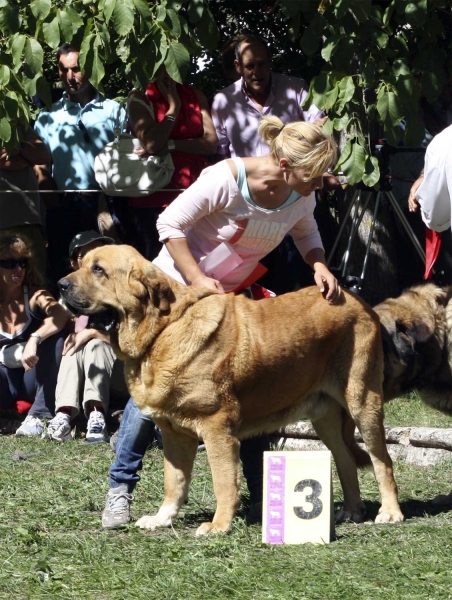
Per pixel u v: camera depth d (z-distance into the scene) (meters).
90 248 11.07
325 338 6.79
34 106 14.78
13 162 11.86
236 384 6.43
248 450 7.27
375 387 6.94
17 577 5.44
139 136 10.59
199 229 6.78
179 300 6.37
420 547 5.93
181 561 5.72
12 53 9.36
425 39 10.12
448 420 10.87
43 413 11.25
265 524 6.25
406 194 13.38
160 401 6.35
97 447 10.31
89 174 11.95
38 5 9.04
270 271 10.97
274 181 6.41
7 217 11.93
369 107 9.94
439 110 13.12
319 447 9.88
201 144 10.85
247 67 10.67
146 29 9.20
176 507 6.80
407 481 8.53
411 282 14.18
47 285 12.06
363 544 6.13
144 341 6.30
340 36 9.59
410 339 8.18
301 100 11.01
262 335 6.52
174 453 6.78
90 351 10.94
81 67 9.39
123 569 5.58
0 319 11.51
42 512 7.27
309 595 4.93
